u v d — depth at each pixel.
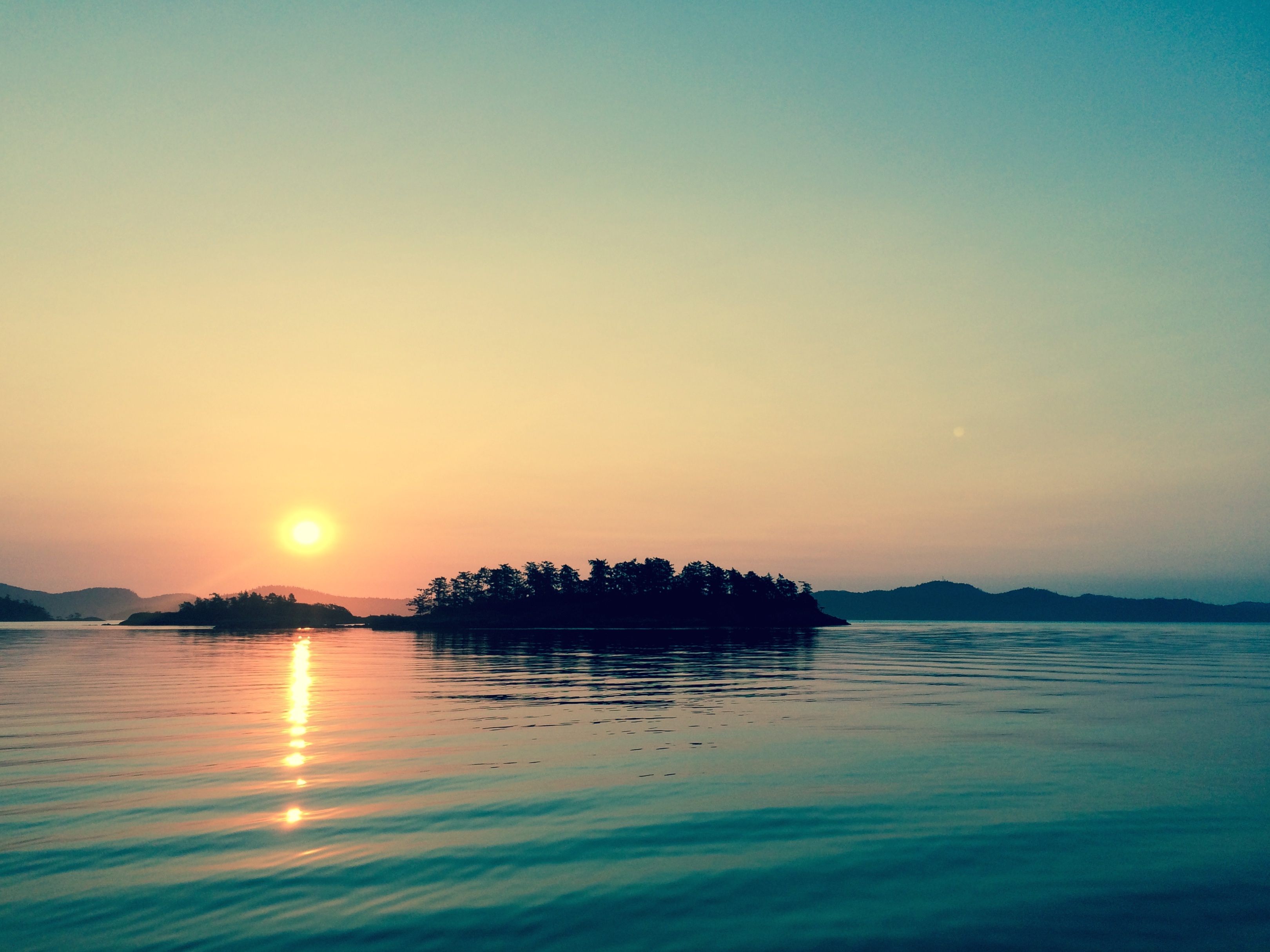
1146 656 80.12
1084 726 27.78
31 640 120.25
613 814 16.09
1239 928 10.88
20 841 14.29
